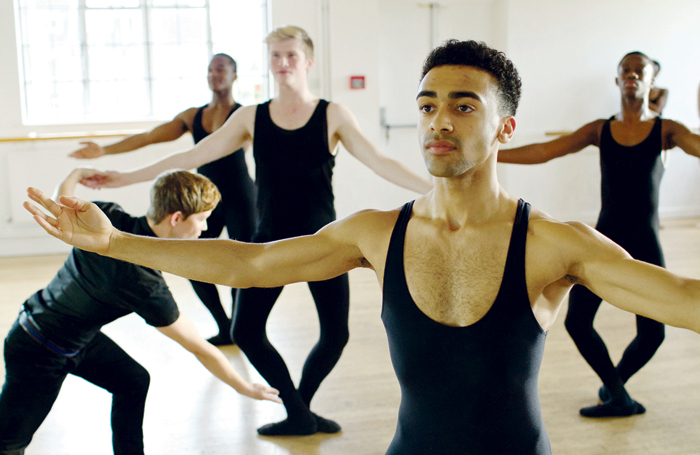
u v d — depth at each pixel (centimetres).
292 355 329
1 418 169
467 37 668
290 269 107
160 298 174
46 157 567
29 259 562
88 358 183
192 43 614
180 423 258
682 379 294
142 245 105
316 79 613
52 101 596
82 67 597
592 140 255
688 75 688
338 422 257
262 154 236
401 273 98
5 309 412
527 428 97
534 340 95
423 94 91
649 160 240
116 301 169
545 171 672
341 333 236
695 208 715
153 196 182
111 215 186
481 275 94
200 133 344
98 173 248
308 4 602
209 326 378
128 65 606
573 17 651
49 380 172
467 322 94
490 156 94
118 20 598
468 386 95
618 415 255
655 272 86
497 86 91
